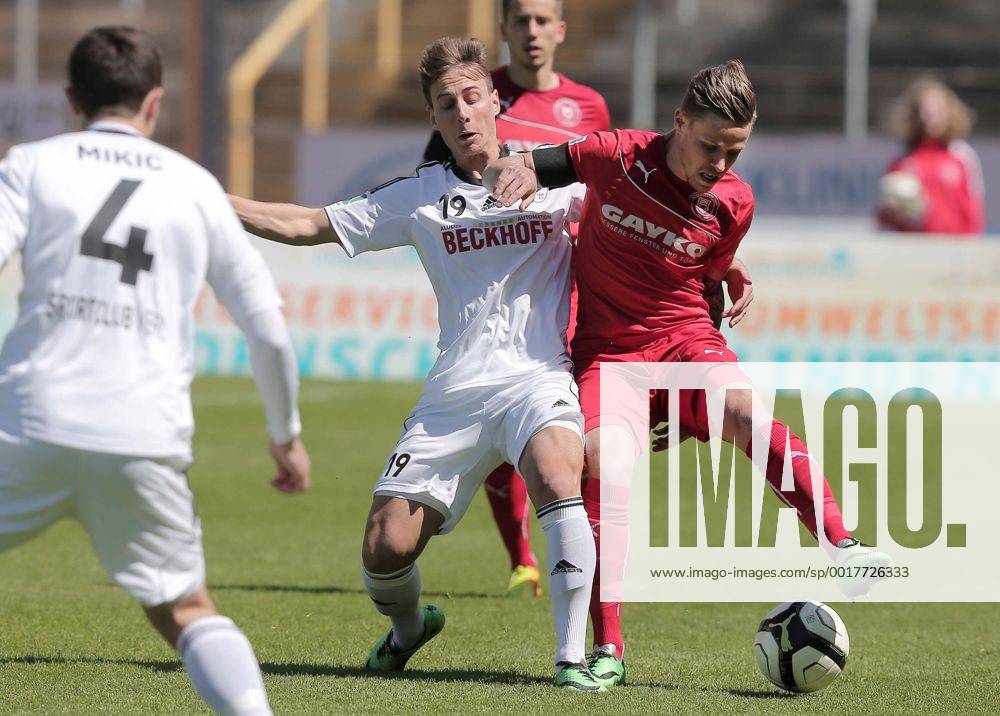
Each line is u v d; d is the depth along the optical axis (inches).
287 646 808.3
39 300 512.7
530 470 684.7
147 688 674.2
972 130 2989.7
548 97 1058.7
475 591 1015.0
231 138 2874.0
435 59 748.6
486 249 737.6
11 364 515.8
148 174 528.7
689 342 759.1
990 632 892.0
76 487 516.4
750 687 716.0
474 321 729.0
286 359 540.7
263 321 535.5
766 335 2190.0
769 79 3024.1
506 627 877.8
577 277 778.2
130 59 542.0
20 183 516.4
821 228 2652.6
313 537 1240.2
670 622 916.6
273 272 2301.9
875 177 2709.2
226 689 511.2
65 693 661.3
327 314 2301.9
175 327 526.0
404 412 1967.3
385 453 1668.3
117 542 525.7
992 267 2162.9
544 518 676.1
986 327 2170.3
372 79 3294.8
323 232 753.6
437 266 745.0
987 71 3073.3
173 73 3189.0
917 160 2220.7
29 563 1103.0
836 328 2180.1
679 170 726.5
